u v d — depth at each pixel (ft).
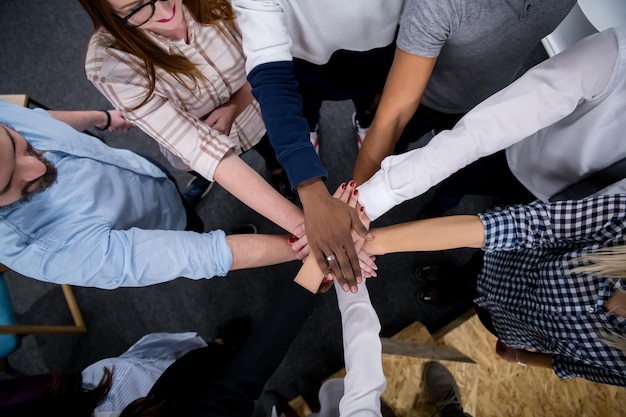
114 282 2.97
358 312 3.04
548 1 2.49
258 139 4.57
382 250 3.17
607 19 4.45
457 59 3.05
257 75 2.65
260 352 2.74
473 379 4.43
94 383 3.43
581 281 2.57
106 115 5.10
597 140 2.83
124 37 2.70
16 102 4.77
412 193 2.87
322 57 3.45
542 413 4.70
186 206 5.04
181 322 6.07
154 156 6.59
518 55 3.04
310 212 2.72
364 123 5.22
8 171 2.46
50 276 2.96
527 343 3.46
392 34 3.25
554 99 2.55
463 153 2.75
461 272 5.73
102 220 3.08
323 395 4.16
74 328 5.73
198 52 3.26
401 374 4.24
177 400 3.31
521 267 3.10
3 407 3.01
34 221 2.85
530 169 3.58
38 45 7.07
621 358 2.55
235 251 3.14
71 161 3.18
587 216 2.54
